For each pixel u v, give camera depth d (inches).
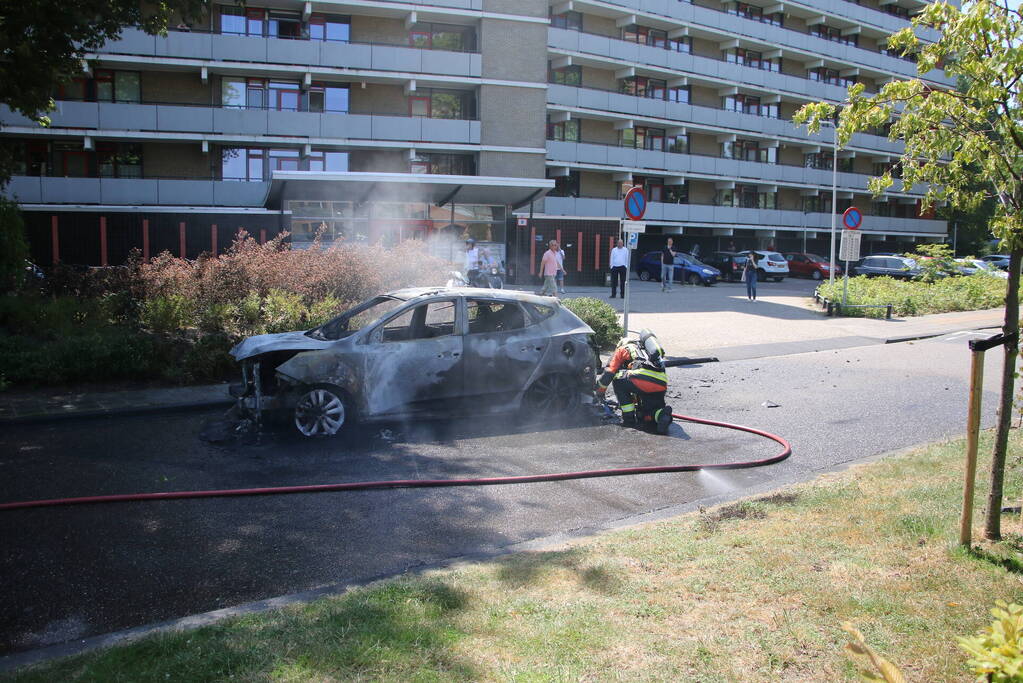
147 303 508.4
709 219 1879.9
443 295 351.3
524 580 172.1
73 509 237.6
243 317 507.5
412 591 166.1
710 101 1927.9
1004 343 185.2
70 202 1184.8
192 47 1248.8
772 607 155.0
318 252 613.9
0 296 532.1
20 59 384.2
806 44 2021.4
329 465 288.2
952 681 125.1
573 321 374.6
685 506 242.2
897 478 259.0
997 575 167.8
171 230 1129.4
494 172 1427.2
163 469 281.0
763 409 400.5
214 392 406.9
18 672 134.1
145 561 198.7
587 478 277.0
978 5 172.7
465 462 295.0
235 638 143.3
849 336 679.1
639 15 1753.2
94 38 431.2
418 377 336.2
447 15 1391.5
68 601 175.8
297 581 187.2
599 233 1250.6
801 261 1740.9
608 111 1706.4
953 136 185.5
